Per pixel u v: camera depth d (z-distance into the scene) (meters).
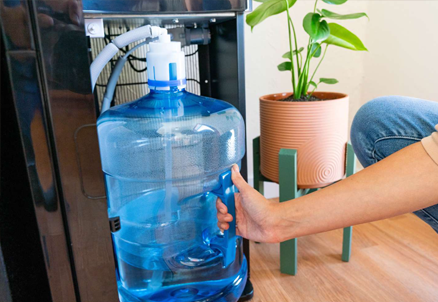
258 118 1.32
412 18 1.19
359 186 0.54
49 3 0.44
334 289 0.90
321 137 0.91
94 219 0.51
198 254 0.70
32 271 0.54
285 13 1.24
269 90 1.30
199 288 0.70
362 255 1.03
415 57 1.19
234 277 0.74
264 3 0.85
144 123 0.63
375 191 0.53
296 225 0.60
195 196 0.68
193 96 0.71
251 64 1.25
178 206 0.67
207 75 0.93
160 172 0.64
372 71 1.38
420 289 0.88
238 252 0.76
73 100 0.47
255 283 0.93
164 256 0.68
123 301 0.69
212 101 0.72
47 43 0.44
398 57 1.26
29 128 0.45
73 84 0.47
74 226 0.50
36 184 0.47
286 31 1.26
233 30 0.75
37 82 0.45
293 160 0.88
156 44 0.63
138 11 0.60
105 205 0.52
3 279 0.46
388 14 1.28
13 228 0.50
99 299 0.54
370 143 0.77
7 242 0.48
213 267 0.71
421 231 1.14
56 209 0.49
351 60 1.40
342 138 0.94
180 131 0.63
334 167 0.95
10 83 0.44
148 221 0.67
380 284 0.91
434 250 1.04
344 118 0.94
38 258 0.51
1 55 0.43
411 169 0.51
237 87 0.77
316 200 0.58
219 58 0.85
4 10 0.42
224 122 0.68
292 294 0.89
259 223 0.63
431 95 1.15
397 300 0.85
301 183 0.94
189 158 0.65
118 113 0.65
